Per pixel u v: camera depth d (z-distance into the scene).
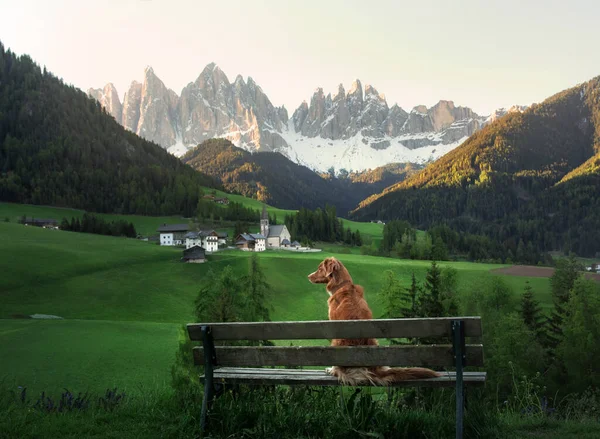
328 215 195.50
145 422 5.98
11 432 5.55
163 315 74.06
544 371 37.19
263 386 6.53
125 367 37.34
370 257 129.62
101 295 80.94
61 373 35.25
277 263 107.25
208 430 5.56
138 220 194.88
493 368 31.42
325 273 6.39
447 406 6.17
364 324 5.20
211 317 42.41
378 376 5.43
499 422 5.77
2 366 36.69
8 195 195.62
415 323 5.06
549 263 166.00
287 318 74.88
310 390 6.58
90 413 6.50
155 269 99.56
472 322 4.91
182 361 22.28
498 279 55.09
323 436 5.23
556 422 6.23
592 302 40.59
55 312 70.81
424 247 141.38
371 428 5.31
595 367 37.28
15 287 79.44
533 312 51.62
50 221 161.62
